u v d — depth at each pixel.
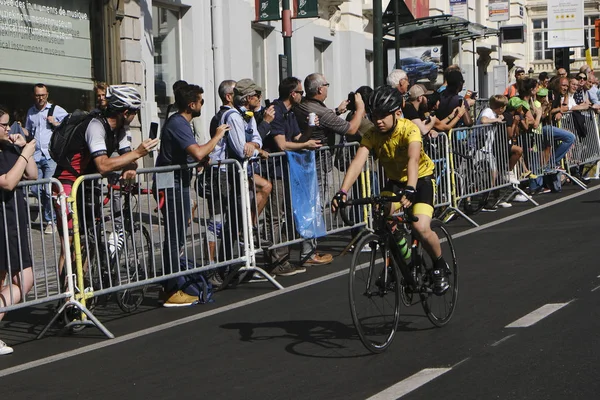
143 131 26.59
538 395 7.70
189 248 13.00
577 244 15.49
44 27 23.28
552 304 11.11
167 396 8.40
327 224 16.06
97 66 25.11
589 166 26.69
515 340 9.55
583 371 8.29
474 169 20.12
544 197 22.89
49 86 23.47
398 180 10.36
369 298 9.47
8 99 22.25
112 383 8.95
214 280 14.12
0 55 21.98
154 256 12.56
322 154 15.69
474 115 35.69
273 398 8.14
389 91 9.84
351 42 39.94
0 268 10.66
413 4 36.84
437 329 10.37
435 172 18.88
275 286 13.70
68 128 11.84
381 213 9.82
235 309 12.25
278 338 10.40
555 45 41.34
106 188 11.93
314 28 37.12
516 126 21.67
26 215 10.98
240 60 31.75
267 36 34.50
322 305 12.12
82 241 11.63
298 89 15.21
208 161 13.23
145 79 27.30
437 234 10.43
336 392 8.20
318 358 9.41
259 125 14.81
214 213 13.48
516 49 66.12
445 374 8.52
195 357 9.77
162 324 11.62
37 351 10.54
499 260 14.51
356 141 16.77
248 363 9.38
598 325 9.91
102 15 25.20
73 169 11.88
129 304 12.56
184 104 12.90
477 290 12.32
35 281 11.09
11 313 12.78
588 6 79.12
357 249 9.36
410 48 32.78
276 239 14.62
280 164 14.73
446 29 36.06
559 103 24.31
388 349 9.60
